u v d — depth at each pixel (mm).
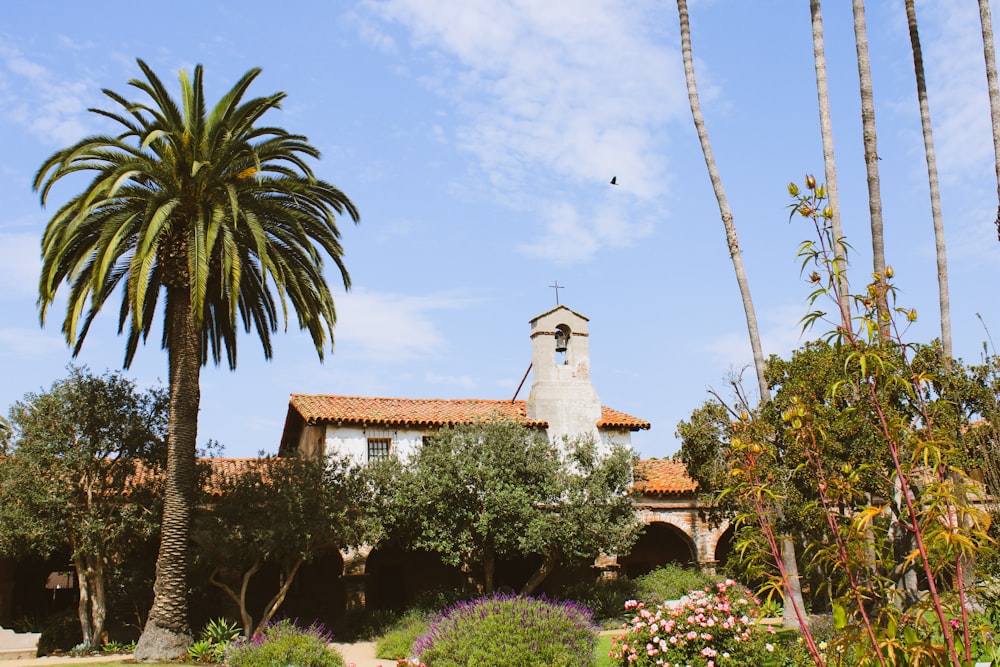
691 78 25156
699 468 25953
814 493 17516
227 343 27531
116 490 25703
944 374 13180
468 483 28000
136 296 20672
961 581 5676
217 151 23031
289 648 19844
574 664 15125
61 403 25391
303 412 31594
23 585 31328
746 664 14211
